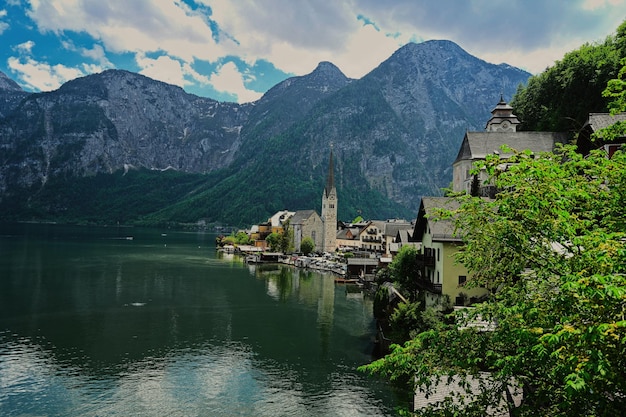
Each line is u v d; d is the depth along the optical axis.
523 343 14.09
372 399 39.72
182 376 44.25
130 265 125.06
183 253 173.12
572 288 11.57
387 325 54.06
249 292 91.44
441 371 15.56
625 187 14.48
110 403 37.97
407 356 16.02
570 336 10.81
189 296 84.06
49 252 150.88
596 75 70.81
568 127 74.44
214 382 42.94
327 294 91.81
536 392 14.40
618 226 14.24
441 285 47.34
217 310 73.25
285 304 80.00
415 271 59.44
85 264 122.25
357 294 92.62
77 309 69.94
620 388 11.18
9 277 96.25
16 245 173.12
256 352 52.03
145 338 56.16
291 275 123.25
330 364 48.53
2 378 42.41
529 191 13.96
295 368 47.09
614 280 10.81
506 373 13.39
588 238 12.98
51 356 48.69
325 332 61.28
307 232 196.75
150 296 82.25
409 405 38.38
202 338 57.16
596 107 69.88
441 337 16.30
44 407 36.97
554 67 86.19
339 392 41.12
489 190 56.94
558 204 13.66
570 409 12.27
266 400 39.19
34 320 62.81
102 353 50.16
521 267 14.97
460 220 17.48
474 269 17.55
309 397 39.97
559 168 14.82
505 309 14.62
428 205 53.84
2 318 63.41
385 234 158.38
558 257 14.87
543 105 85.56
